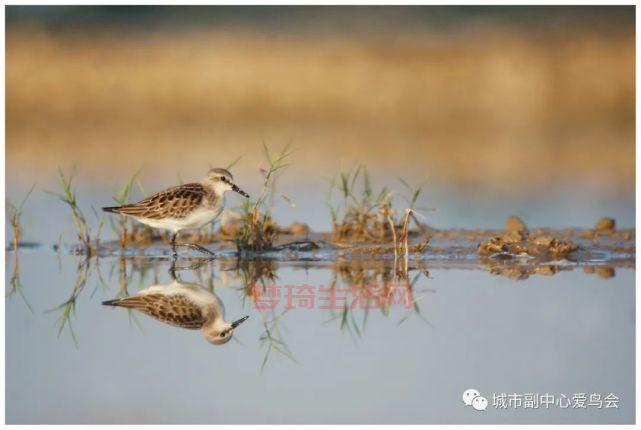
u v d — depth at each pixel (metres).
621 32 34.84
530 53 33.78
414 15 36.62
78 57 32.97
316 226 15.36
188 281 12.09
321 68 32.78
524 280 11.73
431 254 13.30
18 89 31.14
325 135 26.67
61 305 11.12
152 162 21.72
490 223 15.61
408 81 32.25
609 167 21.25
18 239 14.27
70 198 14.20
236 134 26.94
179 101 31.12
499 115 29.94
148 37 34.78
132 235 14.74
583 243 13.70
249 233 13.70
